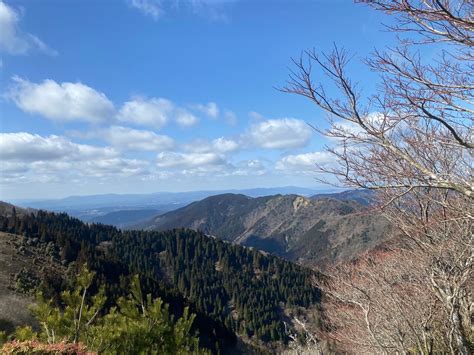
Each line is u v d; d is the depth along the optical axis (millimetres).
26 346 5605
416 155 5016
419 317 7422
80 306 7188
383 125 3949
